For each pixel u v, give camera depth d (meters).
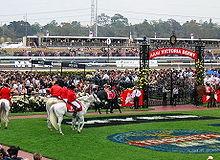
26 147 22.91
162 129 29.52
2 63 77.06
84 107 27.62
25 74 52.34
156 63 80.31
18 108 38.00
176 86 47.34
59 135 26.42
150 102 45.50
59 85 28.58
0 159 15.41
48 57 85.25
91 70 67.25
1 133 26.91
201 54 46.50
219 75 59.34
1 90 29.25
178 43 99.00
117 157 20.73
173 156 21.17
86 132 27.73
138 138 26.03
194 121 33.75
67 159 20.30
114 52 97.62
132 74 54.72
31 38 114.75
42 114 36.78
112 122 32.31
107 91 37.72
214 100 45.19
